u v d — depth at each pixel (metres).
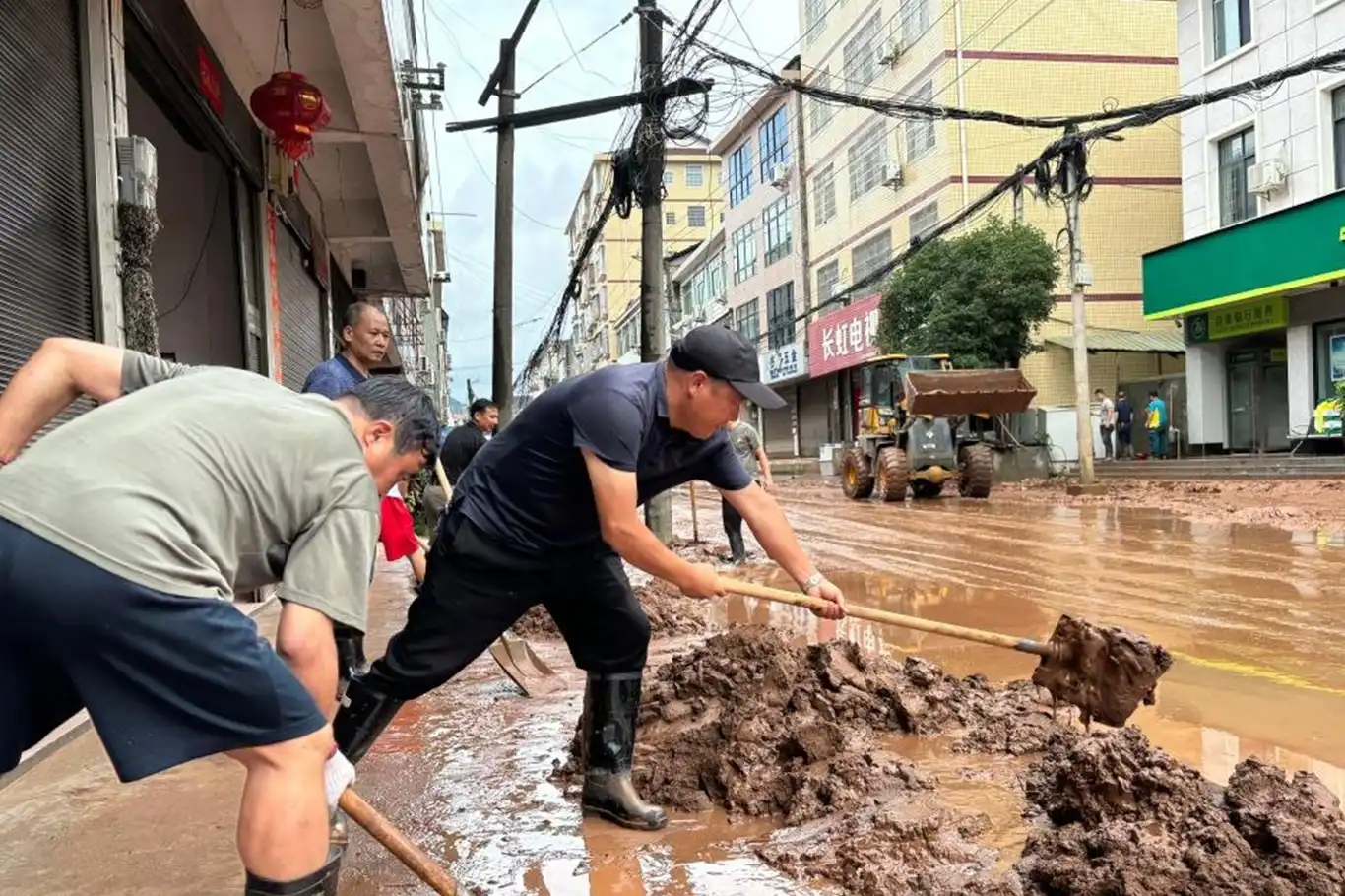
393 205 11.70
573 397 2.89
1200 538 10.09
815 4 31.67
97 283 4.73
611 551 3.19
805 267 33.41
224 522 1.93
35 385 2.29
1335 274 15.52
